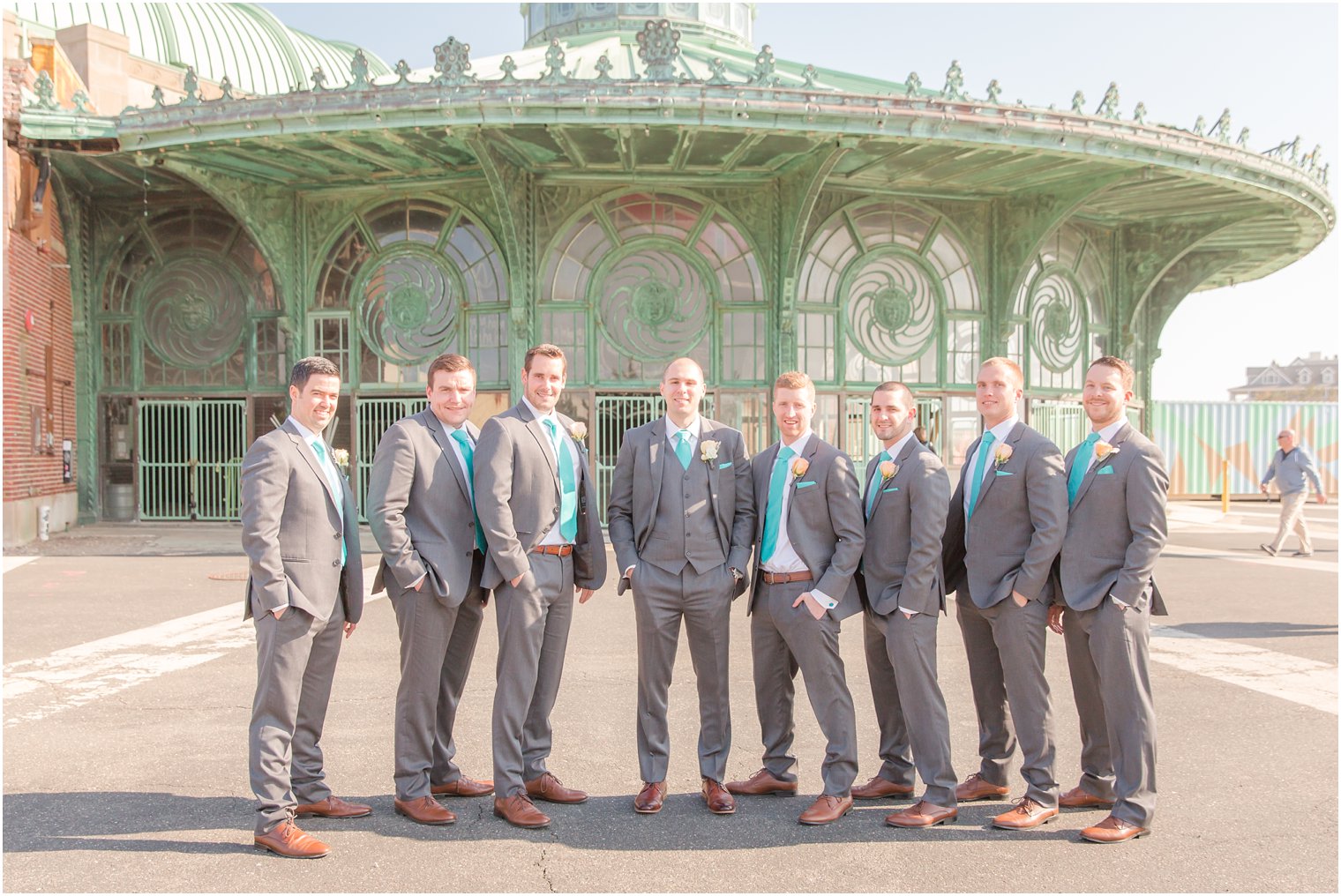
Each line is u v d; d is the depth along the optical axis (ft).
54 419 51.60
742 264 53.01
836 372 54.34
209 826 13.61
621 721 19.02
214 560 41.19
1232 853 12.85
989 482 14.75
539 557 14.84
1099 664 13.96
